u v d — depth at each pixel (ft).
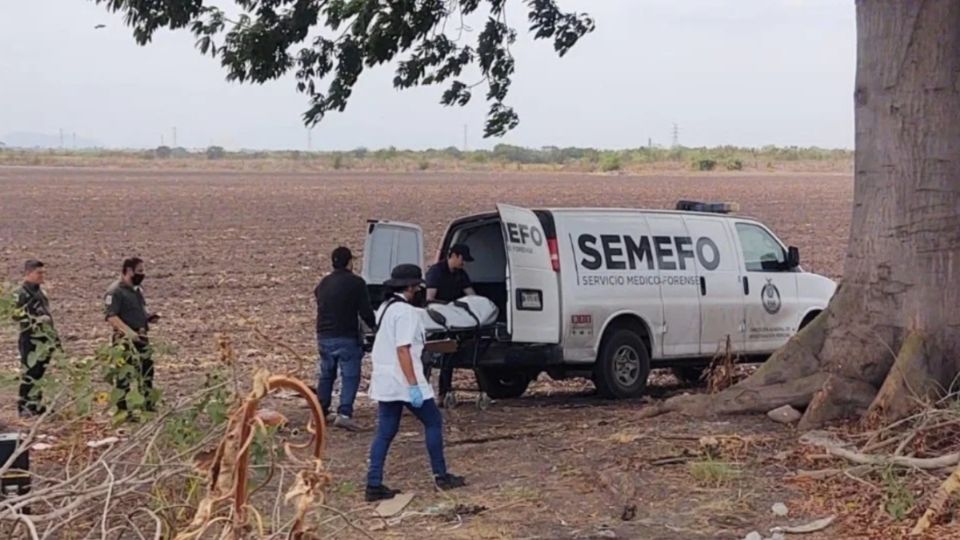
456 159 507.71
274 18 45.06
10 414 41.14
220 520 15.40
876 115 35.29
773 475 30.35
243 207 199.00
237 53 45.09
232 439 13.94
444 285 43.57
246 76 45.78
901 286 34.71
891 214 34.96
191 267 104.73
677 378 51.47
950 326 34.30
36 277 39.96
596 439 34.35
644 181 320.09
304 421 39.75
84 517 20.21
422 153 535.19
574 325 43.06
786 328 49.21
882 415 32.71
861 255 35.65
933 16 34.42
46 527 19.61
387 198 229.04
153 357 33.09
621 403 43.47
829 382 34.78
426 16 46.83
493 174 397.80
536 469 31.94
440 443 30.45
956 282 34.47
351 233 144.97
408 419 40.60
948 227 34.60
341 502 28.96
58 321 70.79
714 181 318.86
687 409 36.24
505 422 39.14
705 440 32.55
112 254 116.47
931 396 33.01
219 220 167.12
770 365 36.76
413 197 232.73
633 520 27.35
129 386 27.14
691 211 48.42
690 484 29.68
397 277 30.45
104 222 161.68
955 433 31.19
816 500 28.25
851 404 34.40
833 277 91.97
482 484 30.89
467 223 45.88
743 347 47.91
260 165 487.20
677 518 27.35
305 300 82.74
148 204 206.49
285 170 440.86
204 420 26.11
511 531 26.81
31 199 217.97
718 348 47.06
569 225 43.57
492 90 49.83
